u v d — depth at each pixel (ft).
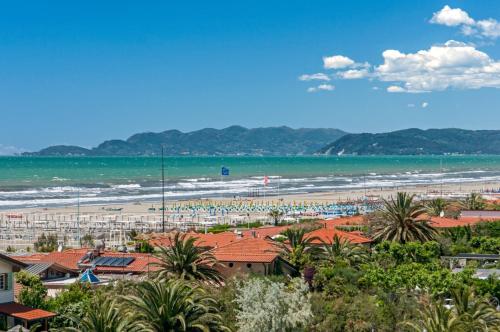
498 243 325.01
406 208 332.60
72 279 244.63
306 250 268.00
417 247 281.74
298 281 173.17
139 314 157.28
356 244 284.82
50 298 198.59
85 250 286.66
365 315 171.53
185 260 226.79
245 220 570.87
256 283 159.74
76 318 153.69
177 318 157.17
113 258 263.70
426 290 198.29
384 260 270.26
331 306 173.37
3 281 170.81
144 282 164.35
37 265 246.06
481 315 166.09
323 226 383.04
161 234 418.31
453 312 167.73
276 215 572.92
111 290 194.90
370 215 410.31
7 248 409.69
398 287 201.67
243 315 154.30
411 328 165.27
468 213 475.31
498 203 575.38
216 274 228.02
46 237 447.83
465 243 336.70
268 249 246.06
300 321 153.69
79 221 552.41
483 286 213.46
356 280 207.41
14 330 159.84
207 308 162.09
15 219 583.17
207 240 291.79
